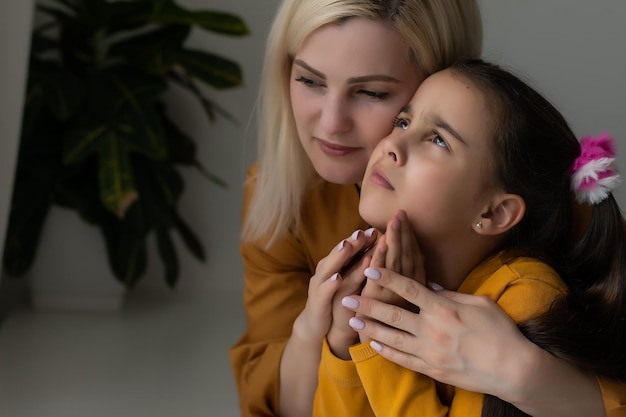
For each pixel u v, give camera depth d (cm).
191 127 297
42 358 239
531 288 115
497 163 115
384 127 126
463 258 122
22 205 257
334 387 122
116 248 269
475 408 115
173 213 282
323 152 131
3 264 257
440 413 116
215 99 296
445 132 114
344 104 126
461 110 114
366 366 117
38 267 275
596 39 281
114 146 250
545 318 113
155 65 262
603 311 118
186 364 242
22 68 205
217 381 232
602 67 282
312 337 128
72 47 272
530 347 110
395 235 114
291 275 157
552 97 281
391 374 117
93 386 223
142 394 221
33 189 259
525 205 118
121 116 256
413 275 117
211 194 303
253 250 157
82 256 276
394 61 123
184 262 307
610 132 286
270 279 157
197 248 286
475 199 116
